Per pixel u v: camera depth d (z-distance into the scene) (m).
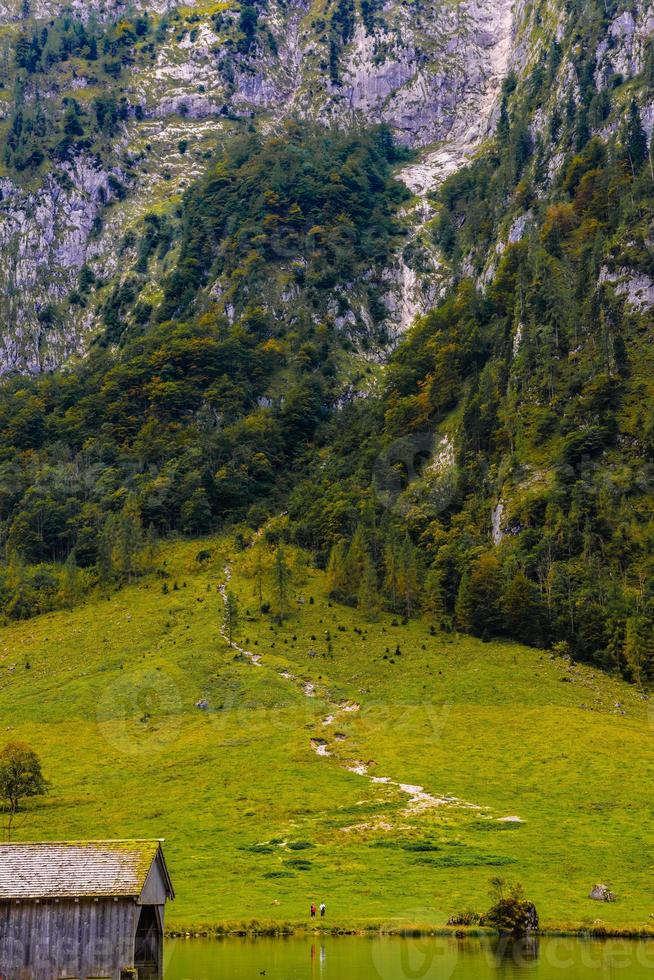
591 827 127.00
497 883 100.69
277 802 138.25
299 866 114.88
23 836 125.62
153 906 81.94
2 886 78.56
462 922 96.12
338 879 110.44
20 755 139.75
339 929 94.19
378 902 102.75
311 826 129.88
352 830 127.81
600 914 98.75
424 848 120.31
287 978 76.75
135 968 78.12
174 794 143.12
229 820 131.88
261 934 93.88
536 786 142.75
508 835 124.62
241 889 107.56
